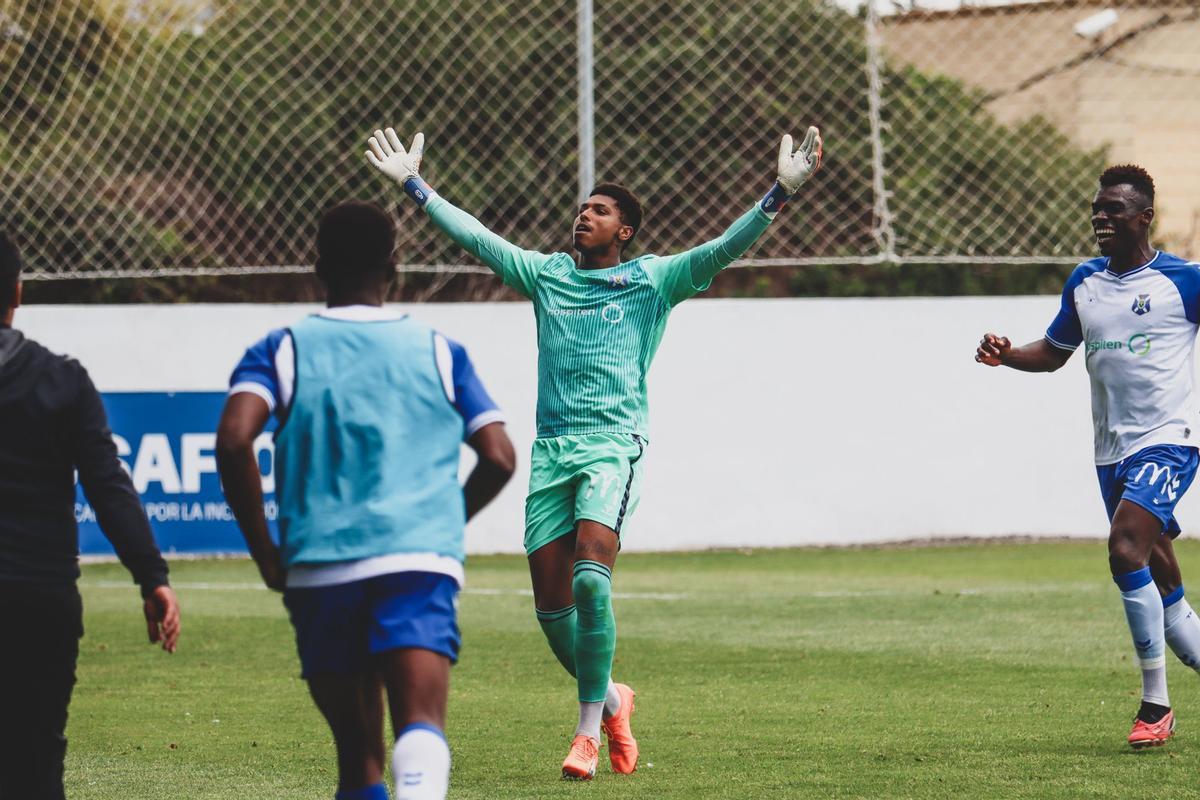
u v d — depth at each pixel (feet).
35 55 166.40
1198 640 65.46
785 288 185.06
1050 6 181.68
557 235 171.32
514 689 79.25
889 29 180.04
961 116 179.42
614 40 173.06
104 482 40.52
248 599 116.98
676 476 151.02
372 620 39.55
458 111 170.91
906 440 152.56
